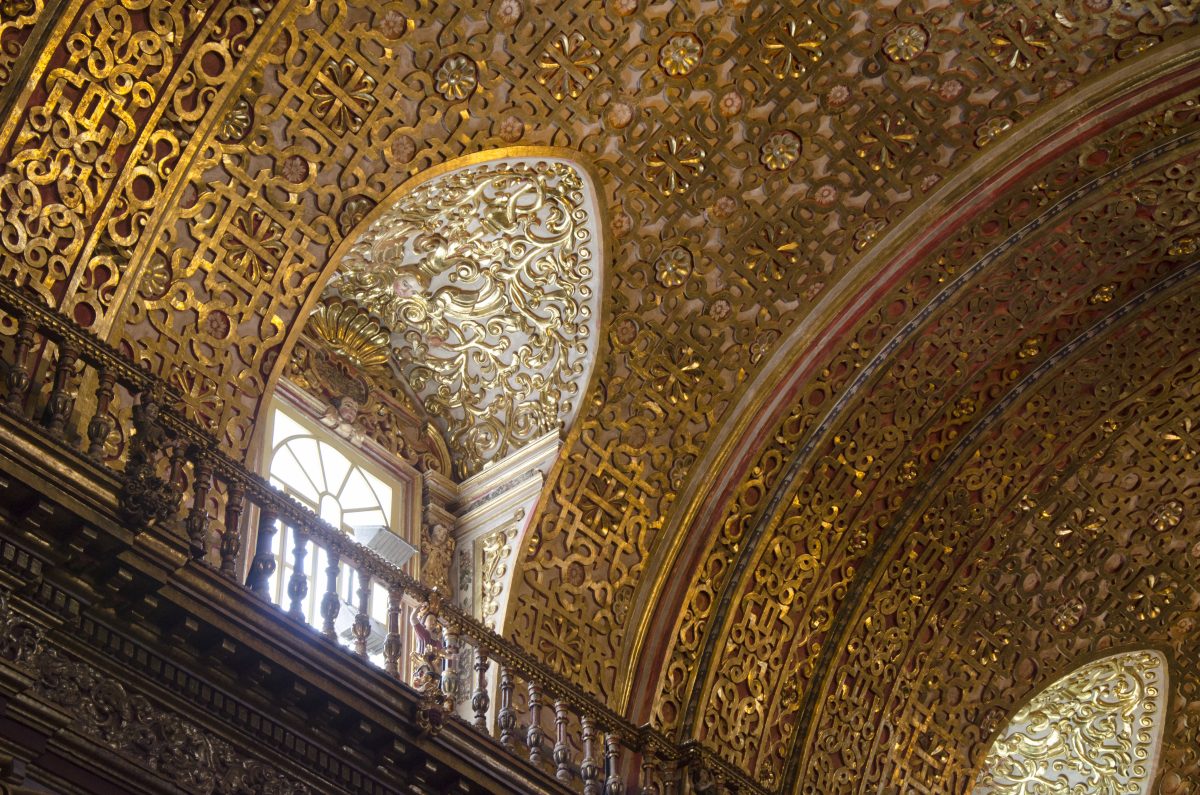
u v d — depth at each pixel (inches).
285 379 586.6
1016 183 623.2
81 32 477.7
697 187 605.3
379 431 614.9
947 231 631.2
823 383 650.8
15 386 444.5
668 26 569.0
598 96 576.4
